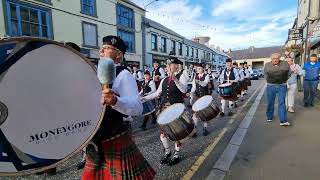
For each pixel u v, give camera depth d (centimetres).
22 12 1146
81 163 361
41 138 126
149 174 207
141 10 2020
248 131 517
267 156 373
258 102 942
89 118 146
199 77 707
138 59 2009
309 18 1305
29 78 120
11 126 115
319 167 329
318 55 1255
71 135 138
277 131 507
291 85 691
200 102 478
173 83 388
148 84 634
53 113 130
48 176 339
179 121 319
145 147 444
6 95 113
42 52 123
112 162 186
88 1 1506
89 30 1508
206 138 482
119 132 186
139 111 175
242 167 337
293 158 362
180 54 2778
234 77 721
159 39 2314
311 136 463
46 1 1242
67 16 1355
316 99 914
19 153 119
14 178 333
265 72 574
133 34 1945
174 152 371
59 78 132
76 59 138
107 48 180
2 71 111
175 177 318
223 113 695
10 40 111
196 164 356
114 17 1712
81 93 142
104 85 142
